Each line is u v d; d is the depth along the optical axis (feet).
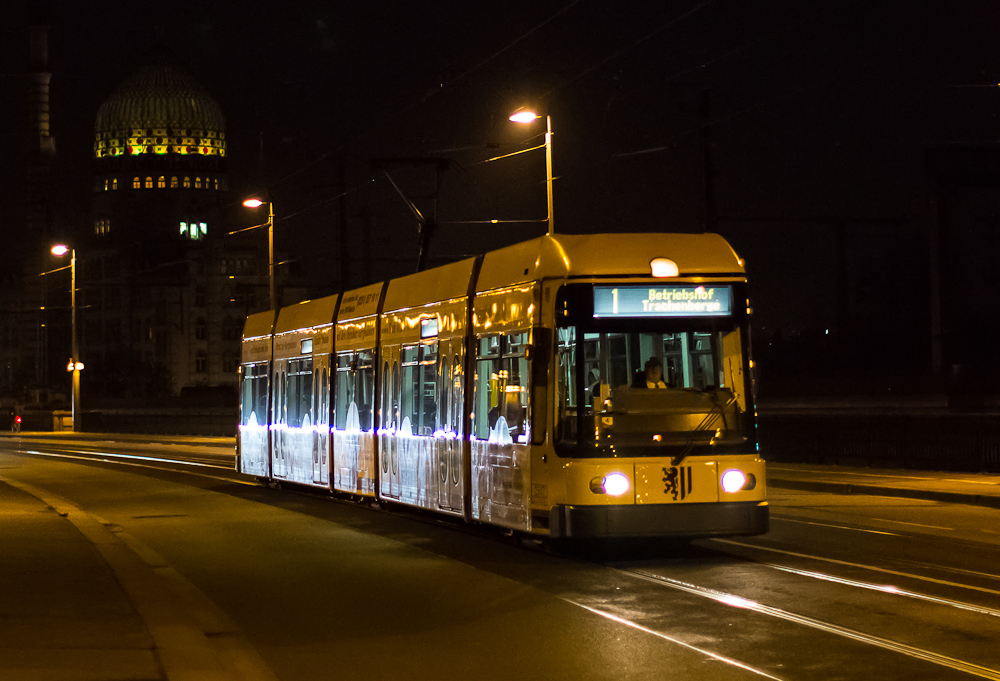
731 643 28.53
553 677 25.49
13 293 506.07
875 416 98.02
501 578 40.11
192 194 476.95
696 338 43.68
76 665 25.14
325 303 75.31
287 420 81.10
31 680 23.61
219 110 488.44
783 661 26.45
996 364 156.25
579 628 30.94
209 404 307.99
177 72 486.38
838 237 202.39
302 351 78.48
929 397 152.15
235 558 47.01
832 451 102.53
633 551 46.62
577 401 42.47
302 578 41.19
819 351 250.57
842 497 74.54
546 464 43.04
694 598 35.04
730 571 40.47
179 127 476.95
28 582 38.04
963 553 45.16
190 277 472.85
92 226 485.15
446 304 54.75
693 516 42.16
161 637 28.84
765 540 49.96
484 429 49.44
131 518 65.26
